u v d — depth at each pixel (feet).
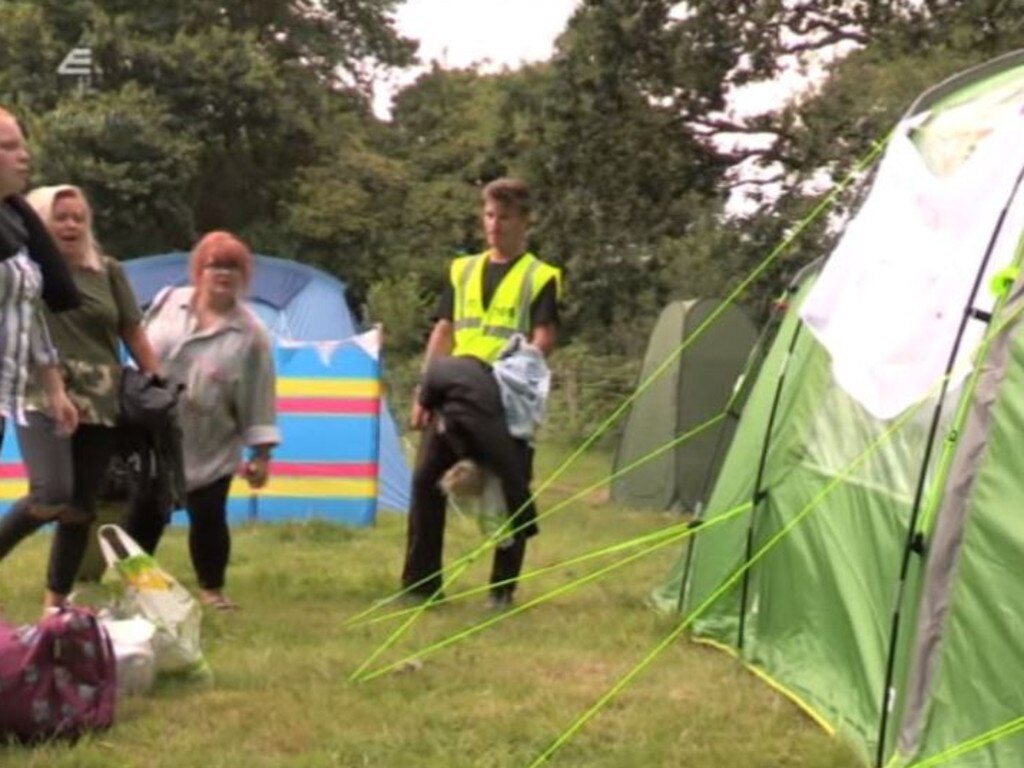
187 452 21.68
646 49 66.85
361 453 33.37
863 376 15.31
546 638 19.80
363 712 15.94
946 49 62.54
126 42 100.37
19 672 14.35
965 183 15.21
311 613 21.58
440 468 21.83
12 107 96.68
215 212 111.96
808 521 17.62
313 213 112.68
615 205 69.56
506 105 75.05
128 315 19.90
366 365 33.55
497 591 21.85
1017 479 13.19
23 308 16.11
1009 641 12.77
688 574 21.24
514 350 21.66
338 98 123.65
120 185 95.14
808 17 65.72
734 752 14.61
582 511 40.16
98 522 21.91
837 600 16.46
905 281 15.47
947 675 13.26
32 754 14.11
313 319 36.11
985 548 13.21
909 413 15.01
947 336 14.53
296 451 33.30
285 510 33.30
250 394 22.04
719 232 69.41
